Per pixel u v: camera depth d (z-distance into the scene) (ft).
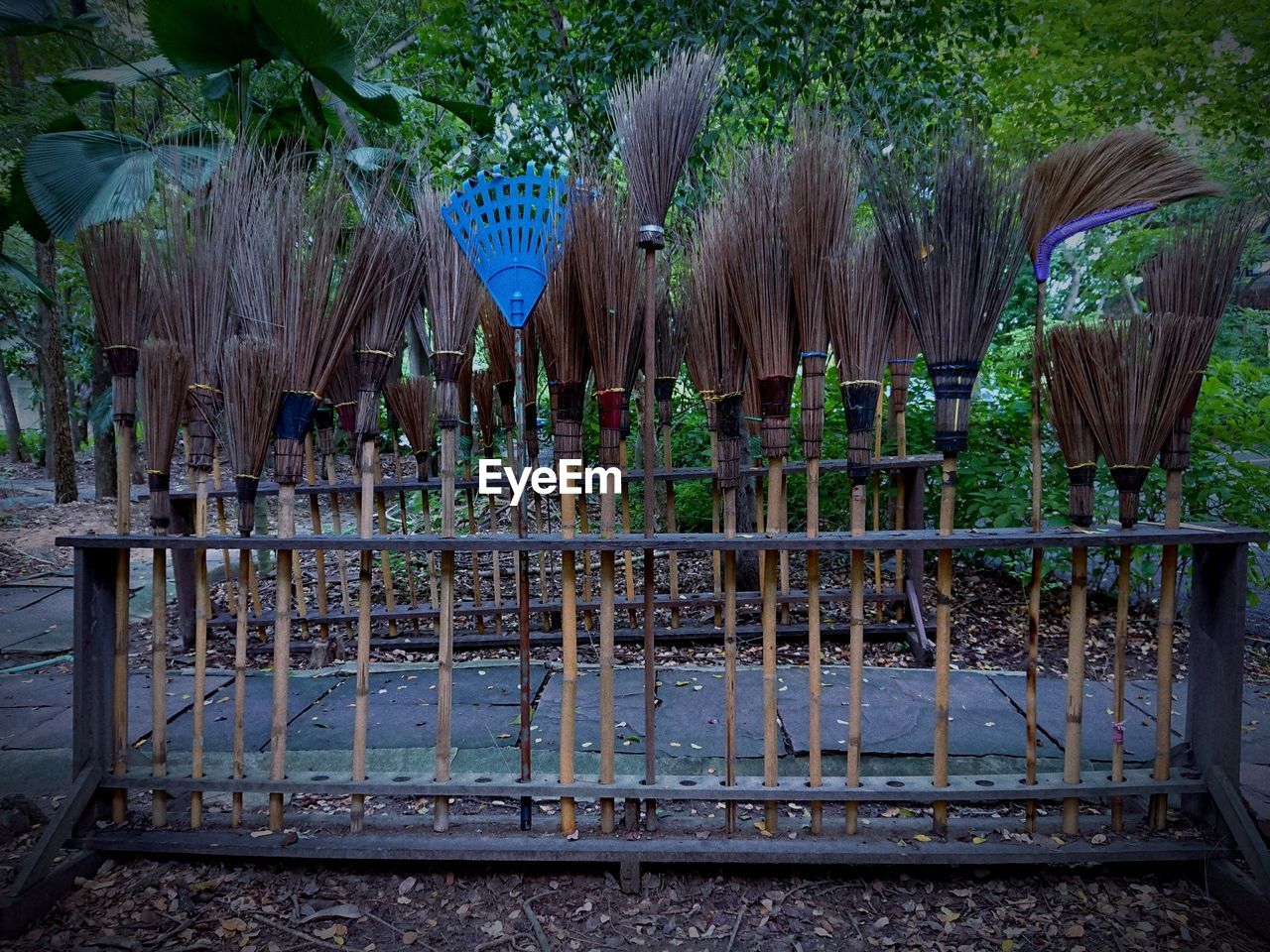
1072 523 6.80
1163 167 6.27
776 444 6.62
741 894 6.54
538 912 6.35
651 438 6.73
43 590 18.81
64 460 34.45
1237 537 6.48
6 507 32.91
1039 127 20.01
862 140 7.70
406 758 8.89
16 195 15.62
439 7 17.22
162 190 7.89
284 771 6.95
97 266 6.82
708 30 13.55
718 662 12.48
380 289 6.94
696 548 6.49
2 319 45.85
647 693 6.80
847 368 6.44
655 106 6.53
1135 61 18.56
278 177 7.30
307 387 6.77
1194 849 6.51
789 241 6.44
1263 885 6.02
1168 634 6.81
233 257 7.01
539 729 9.70
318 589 12.66
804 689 11.07
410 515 21.90
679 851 6.51
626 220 6.63
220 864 6.92
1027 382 16.03
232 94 15.11
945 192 6.17
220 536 6.75
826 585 15.74
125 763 7.20
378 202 7.07
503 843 6.64
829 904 6.43
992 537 6.40
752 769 8.59
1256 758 9.01
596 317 6.59
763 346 6.55
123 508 7.02
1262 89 19.31
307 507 28.40
